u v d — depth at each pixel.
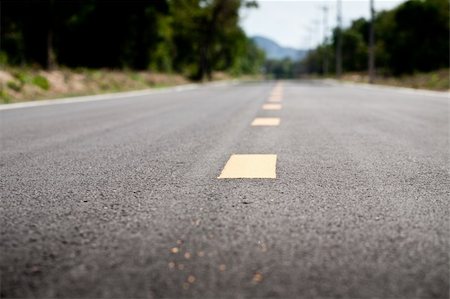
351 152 4.25
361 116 8.00
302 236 1.99
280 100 13.31
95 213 2.38
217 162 3.78
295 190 2.82
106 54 44.00
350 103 11.73
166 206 2.49
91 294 1.47
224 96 16.56
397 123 6.83
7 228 2.15
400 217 2.26
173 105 11.62
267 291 1.47
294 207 2.44
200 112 9.23
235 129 6.15
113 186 2.99
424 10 46.47
